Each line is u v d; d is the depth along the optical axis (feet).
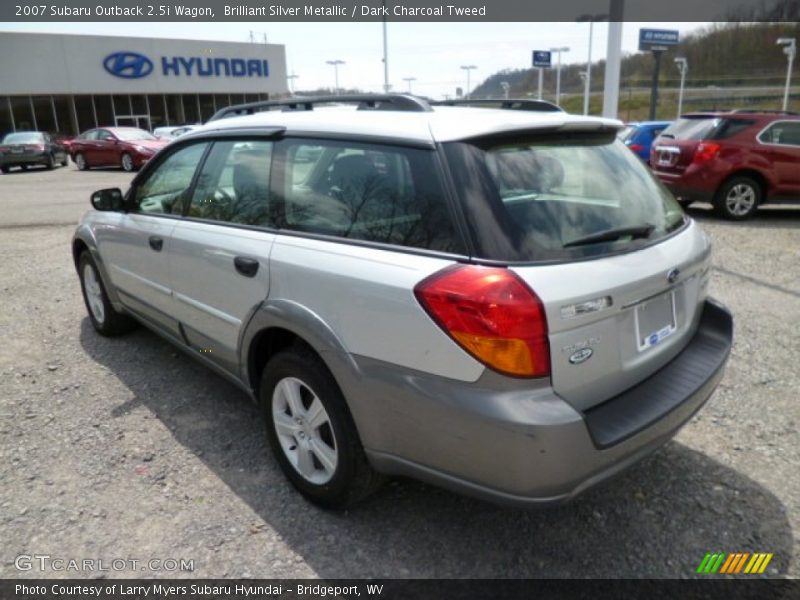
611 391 7.61
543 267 6.89
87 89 110.83
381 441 7.82
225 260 10.01
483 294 6.64
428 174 7.58
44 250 26.71
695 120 32.14
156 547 8.43
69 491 9.64
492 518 8.97
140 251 12.82
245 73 124.98
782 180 30.35
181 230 11.37
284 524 8.87
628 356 7.73
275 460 10.46
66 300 19.51
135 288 13.52
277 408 9.50
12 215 36.91
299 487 9.37
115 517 9.04
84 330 16.79
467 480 7.16
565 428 6.59
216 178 10.98
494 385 6.73
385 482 9.04
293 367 8.82
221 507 9.25
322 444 8.86
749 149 30.04
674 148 32.37
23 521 8.95
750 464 10.12
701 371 8.59
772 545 8.35
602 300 7.09
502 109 9.55
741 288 19.25
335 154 8.78
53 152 78.38
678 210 9.82
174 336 12.55
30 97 108.06
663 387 8.09
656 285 7.87
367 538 8.58
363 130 8.50
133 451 10.76
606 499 9.34
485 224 7.05
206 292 10.75
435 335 6.97
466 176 7.33
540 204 7.52
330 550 8.36
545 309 6.63
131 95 116.26
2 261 24.63
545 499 6.85
